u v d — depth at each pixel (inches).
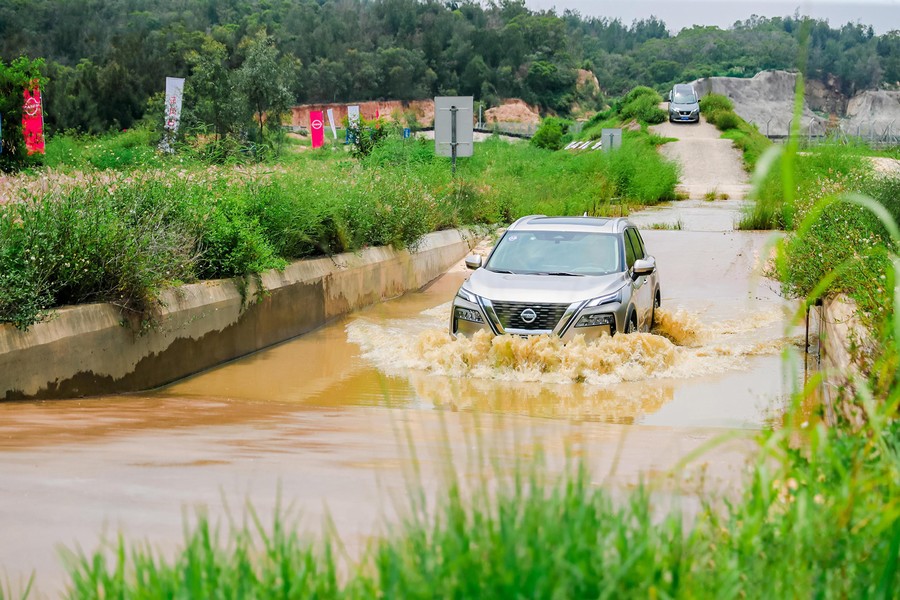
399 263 676.1
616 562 91.9
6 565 126.6
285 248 552.4
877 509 105.5
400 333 520.7
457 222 887.1
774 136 3722.9
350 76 6688.0
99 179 464.8
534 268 480.7
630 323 451.8
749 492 124.8
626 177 1487.5
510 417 318.0
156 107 3058.6
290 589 93.9
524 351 418.6
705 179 2020.2
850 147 1195.3
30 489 174.6
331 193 625.3
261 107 2354.8
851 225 442.6
